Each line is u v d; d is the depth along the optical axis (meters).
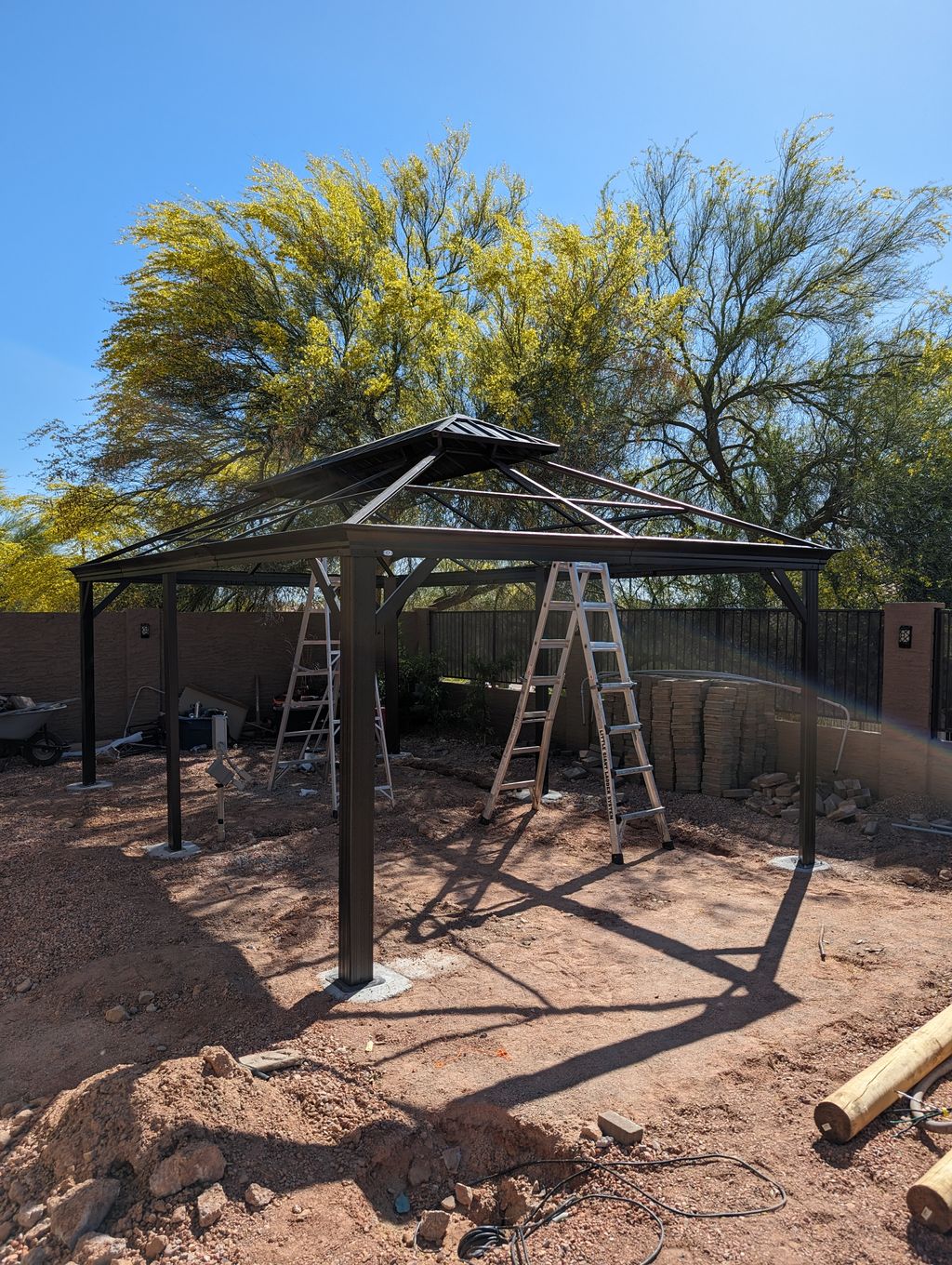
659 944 4.83
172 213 12.92
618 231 12.38
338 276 12.98
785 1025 3.82
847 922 5.12
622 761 9.05
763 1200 2.70
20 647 11.13
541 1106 3.19
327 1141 3.00
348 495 6.32
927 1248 2.48
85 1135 2.96
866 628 7.87
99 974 4.43
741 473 14.06
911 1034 3.54
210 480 13.37
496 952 4.77
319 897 5.63
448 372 12.93
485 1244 2.65
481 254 12.96
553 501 5.79
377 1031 3.82
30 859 6.34
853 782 7.67
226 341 12.44
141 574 7.32
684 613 9.47
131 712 11.54
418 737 12.17
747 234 13.34
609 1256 2.50
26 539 21.86
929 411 11.31
